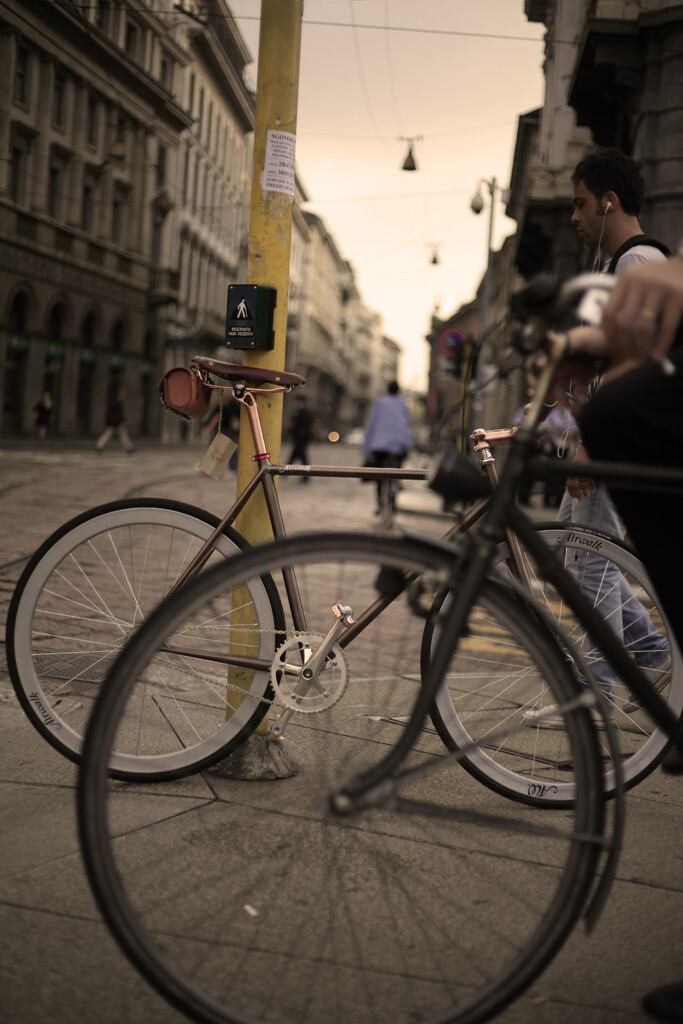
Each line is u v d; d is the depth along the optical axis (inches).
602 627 73.1
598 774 70.4
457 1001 70.2
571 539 114.5
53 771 116.3
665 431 71.8
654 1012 75.7
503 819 69.7
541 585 78.7
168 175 1761.8
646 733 112.4
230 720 109.9
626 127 561.9
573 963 83.4
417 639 114.1
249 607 105.0
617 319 62.9
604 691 111.0
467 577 69.9
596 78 560.7
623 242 139.0
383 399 512.4
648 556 76.6
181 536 114.7
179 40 1669.5
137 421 1684.3
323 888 84.2
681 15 468.8
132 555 114.4
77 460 827.4
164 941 70.2
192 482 637.3
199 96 1893.5
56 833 100.1
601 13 489.1
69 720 114.7
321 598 103.3
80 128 1406.3
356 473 116.2
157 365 1770.4
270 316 124.6
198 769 109.4
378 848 90.0
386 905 82.5
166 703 107.3
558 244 844.0
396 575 71.0
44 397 1153.4
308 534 71.1
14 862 93.6
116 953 79.9
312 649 102.3
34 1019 70.4
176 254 1844.2
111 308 1560.0
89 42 1354.6
